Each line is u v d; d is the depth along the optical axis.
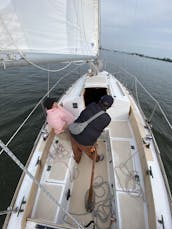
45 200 1.75
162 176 1.85
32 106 5.62
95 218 1.84
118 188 1.87
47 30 1.62
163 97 8.55
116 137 2.61
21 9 1.24
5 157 3.43
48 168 2.09
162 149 3.96
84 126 1.95
